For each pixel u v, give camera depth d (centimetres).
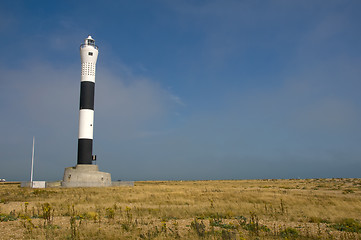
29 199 3972
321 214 2420
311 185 7450
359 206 2816
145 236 1594
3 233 1653
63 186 7338
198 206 2825
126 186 7475
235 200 3419
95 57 8125
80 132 7794
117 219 2144
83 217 2228
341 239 1549
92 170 7562
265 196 3819
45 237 1559
